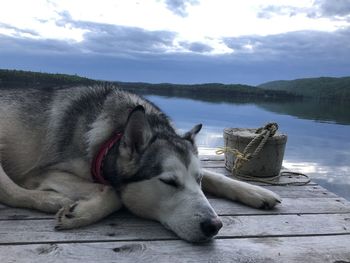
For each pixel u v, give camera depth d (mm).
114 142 833
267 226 804
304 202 973
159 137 817
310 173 2219
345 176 2178
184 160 781
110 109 911
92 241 685
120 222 775
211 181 971
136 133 784
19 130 950
